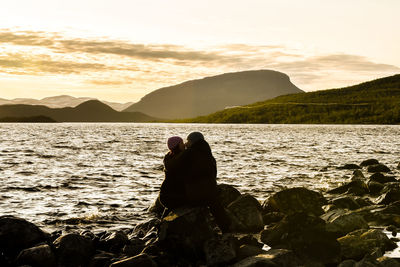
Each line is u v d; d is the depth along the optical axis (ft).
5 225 28.81
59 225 40.32
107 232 33.76
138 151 142.82
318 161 104.06
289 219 32.09
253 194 56.85
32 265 26.43
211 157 30.09
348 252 29.07
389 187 54.39
